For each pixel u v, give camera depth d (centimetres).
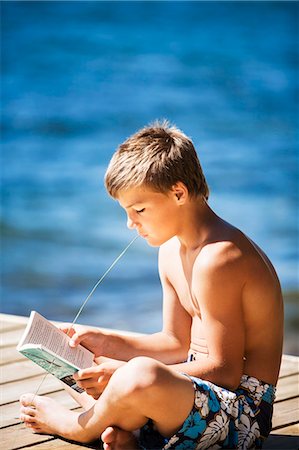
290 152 2069
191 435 385
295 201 1705
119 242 1472
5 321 672
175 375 380
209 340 403
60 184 1894
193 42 2894
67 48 2873
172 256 438
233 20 2977
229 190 1786
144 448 396
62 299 1209
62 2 3059
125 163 406
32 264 1381
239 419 401
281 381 521
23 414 439
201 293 402
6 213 1688
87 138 2259
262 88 2594
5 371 546
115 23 2980
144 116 2416
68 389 459
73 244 1484
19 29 2961
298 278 1273
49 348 405
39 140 2250
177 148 411
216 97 2528
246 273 403
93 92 2609
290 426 448
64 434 423
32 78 2730
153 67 2755
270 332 417
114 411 387
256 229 1541
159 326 1050
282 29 2923
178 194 406
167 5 3022
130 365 379
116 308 1140
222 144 2159
